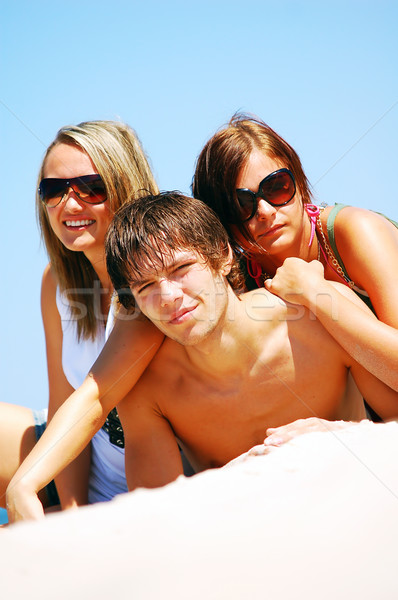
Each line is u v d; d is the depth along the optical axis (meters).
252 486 1.86
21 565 1.55
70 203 3.43
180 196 2.76
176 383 2.78
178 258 2.53
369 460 1.94
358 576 1.46
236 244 3.33
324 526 1.63
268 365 2.70
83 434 2.69
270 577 1.46
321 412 2.76
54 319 3.68
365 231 3.17
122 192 3.55
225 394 2.73
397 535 1.57
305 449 2.09
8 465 3.48
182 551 1.56
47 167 3.51
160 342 2.81
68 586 1.46
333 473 1.87
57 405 3.63
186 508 1.76
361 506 1.69
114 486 3.42
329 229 3.29
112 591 1.45
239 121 3.41
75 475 3.33
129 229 2.61
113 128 3.65
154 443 2.79
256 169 3.20
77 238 3.47
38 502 2.55
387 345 2.54
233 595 1.42
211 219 2.74
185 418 2.79
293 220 3.25
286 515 1.68
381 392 2.70
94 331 3.48
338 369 2.74
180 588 1.44
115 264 2.67
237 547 1.56
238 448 2.79
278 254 3.34
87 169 3.46
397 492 1.75
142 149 3.80
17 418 3.55
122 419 2.86
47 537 1.68
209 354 2.66
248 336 2.68
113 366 2.75
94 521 1.76
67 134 3.51
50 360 3.72
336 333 2.63
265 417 2.74
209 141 3.33
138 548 1.59
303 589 1.43
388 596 1.41
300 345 2.72
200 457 2.88
